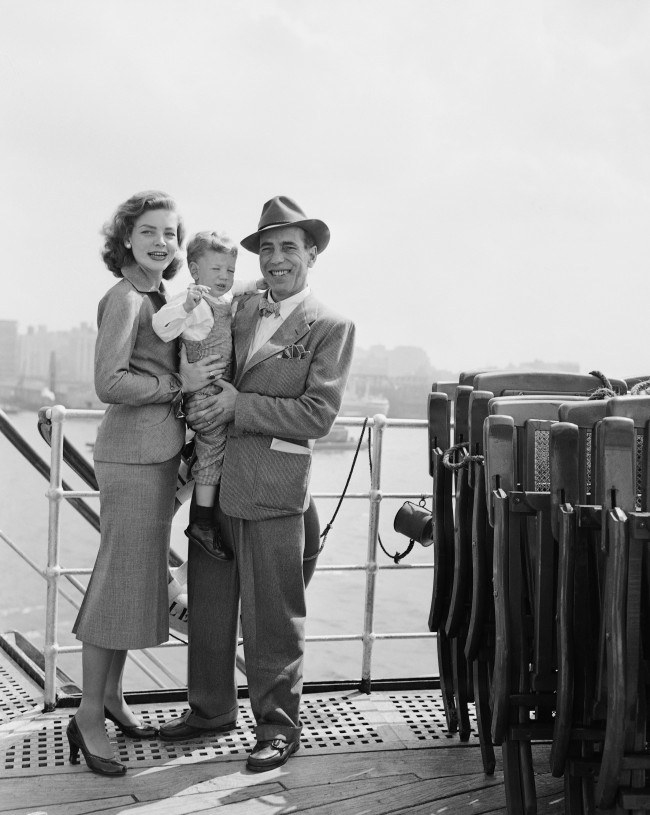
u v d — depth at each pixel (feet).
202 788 9.57
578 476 8.00
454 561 10.72
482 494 9.52
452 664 11.12
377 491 12.05
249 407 10.10
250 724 11.25
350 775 9.95
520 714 8.75
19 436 12.32
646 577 7.72
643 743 7.57
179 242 10.37
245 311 10.73
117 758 10.07
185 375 10.10
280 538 10.37
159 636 10.10
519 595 8.47
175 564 13.21
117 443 9.87
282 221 10.28
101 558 10.03
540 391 10.55
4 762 10.03
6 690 12.03
